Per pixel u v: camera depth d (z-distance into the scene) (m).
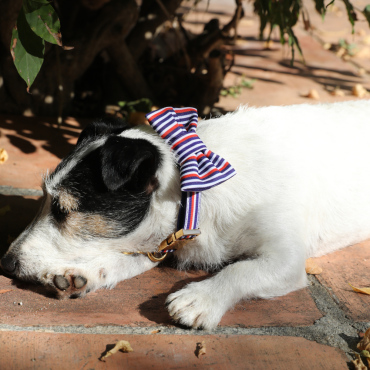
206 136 1.00
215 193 0.97
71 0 1.39
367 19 1.21
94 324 0.90
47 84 1.38
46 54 1.36
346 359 0.88
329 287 0.98
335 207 1.04
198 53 1.55
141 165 0.92
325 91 1.79
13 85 1.36
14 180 1.17
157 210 0.96
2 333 0.88
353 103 1.12
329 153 1.04
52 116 1.42
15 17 1.25
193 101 1.50
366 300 0.96
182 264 1.01
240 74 1.92
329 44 2.48
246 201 0.97
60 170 0.95
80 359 0.86
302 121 1.05
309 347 0.89
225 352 0.88
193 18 2.72
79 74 1.41
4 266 0.95
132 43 1.52
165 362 0.87
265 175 0.98
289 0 1.29
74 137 1.33
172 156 0.95
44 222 0.96
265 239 0.96
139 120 1.38
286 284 0.95
